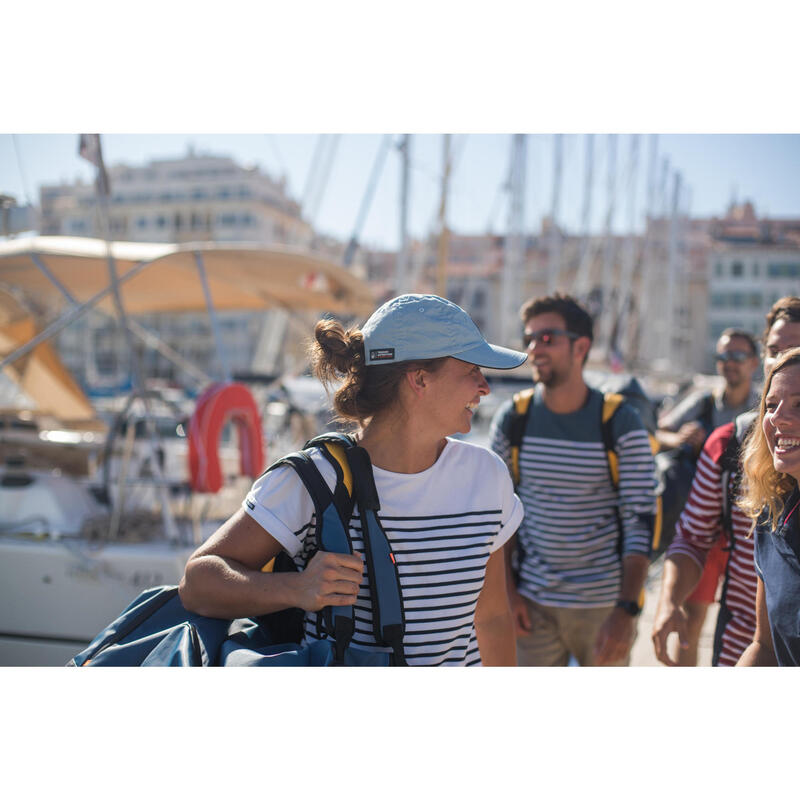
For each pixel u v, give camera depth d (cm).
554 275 2253
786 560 166
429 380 153
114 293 433
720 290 5747
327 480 147
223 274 614
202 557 150
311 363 162
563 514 276
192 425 442
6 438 554
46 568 398
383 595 143
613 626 244
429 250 1894
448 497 156
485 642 181
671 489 356
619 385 376
